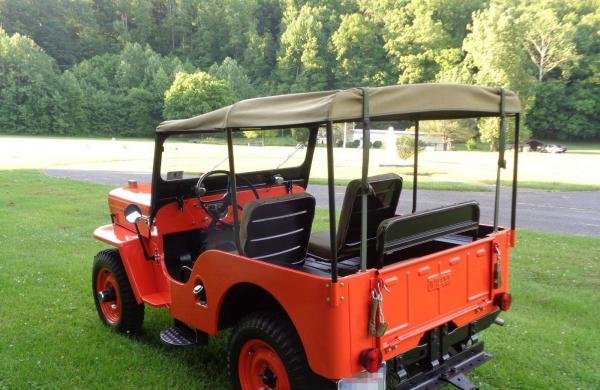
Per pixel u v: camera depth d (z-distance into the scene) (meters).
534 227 10.63
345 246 3.63
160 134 4.07
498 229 3.88
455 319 3.37
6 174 20.52
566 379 4.02
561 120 64.56
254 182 4.66
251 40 92.56
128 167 24.58
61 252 7.88
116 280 4.62
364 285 2.81
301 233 3.61
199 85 76.25
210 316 3.58
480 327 3.69
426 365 3.26
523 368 4.17
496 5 63.19
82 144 50.91
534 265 7.32
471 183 18.14
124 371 4.07
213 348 4.47
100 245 8.39
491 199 14.53
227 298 3.49
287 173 4.85
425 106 2.97
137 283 4.39
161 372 4.05
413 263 3.07
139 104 82.31
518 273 6.95
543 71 63.66
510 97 3.63
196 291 3.66
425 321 3.18
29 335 4.72
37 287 6.11
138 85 88.62
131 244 4.42
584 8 69.25
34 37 95.88
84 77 87.00
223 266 3.40
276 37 98.94
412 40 73.81
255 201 3.33
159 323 5.03
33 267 6.96
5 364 4.14
